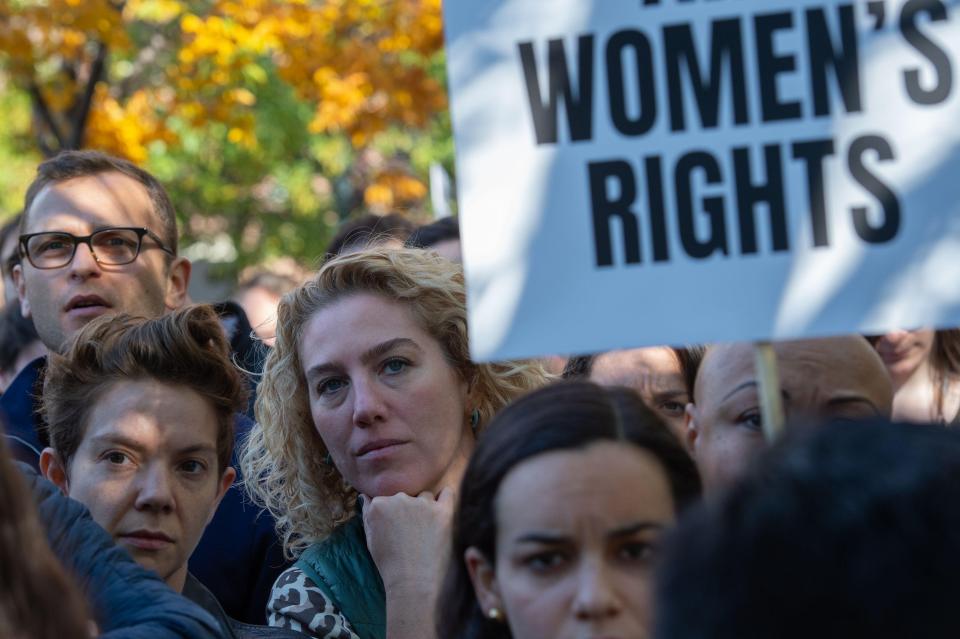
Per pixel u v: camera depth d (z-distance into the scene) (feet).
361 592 13.19
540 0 9.66
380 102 45.32
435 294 13.48
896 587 5.08
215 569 15.58
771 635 5.22
